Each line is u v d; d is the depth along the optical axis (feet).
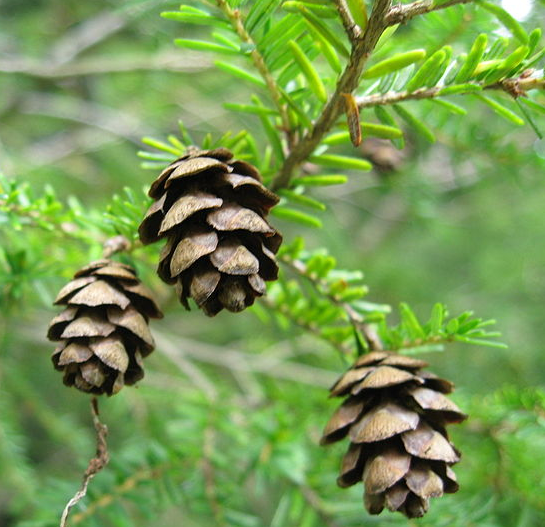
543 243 1.50
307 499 0.83
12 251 0.82
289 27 0.69
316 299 0.79
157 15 0.87
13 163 1.09
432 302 1.63
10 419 0.94
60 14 1.36
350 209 1.79
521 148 0.91
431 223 1.20
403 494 0.68
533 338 1.41
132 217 0.72
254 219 0.66
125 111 1.45
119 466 0.80
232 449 0.87
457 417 0.71
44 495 0.78
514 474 0.83
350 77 0.67
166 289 0.85
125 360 0.68
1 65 1.10
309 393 0.94
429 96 0.68
